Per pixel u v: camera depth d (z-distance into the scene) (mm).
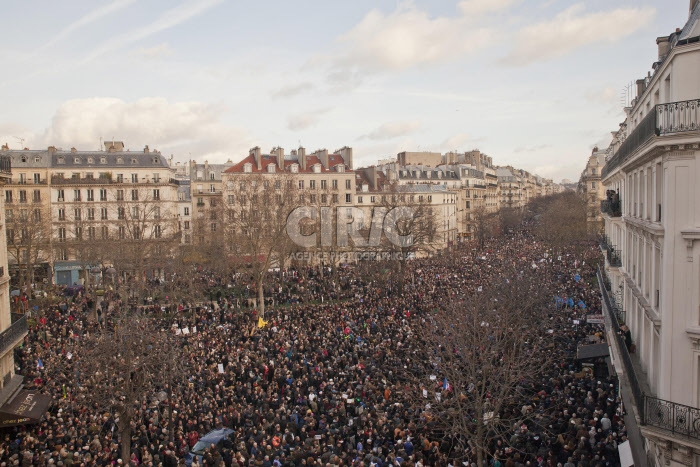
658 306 20094
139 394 27062
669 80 19812
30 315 51719
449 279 63969
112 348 29062
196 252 79062
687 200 17172
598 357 33000
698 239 16859
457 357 32000
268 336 42531
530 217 196375
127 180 94125
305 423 26938
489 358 26594
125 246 68875
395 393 29844
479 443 21734
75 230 82188
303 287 66312
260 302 55469
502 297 40906
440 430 25688
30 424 28141
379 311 49938
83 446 25500
